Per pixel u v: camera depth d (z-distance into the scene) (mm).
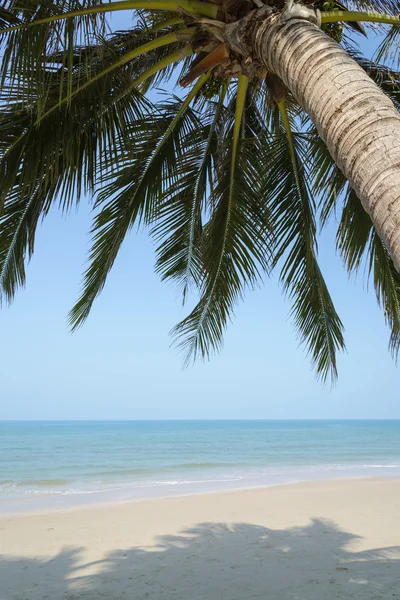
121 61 4273
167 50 5234
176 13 4586
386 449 39656
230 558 7004
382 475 19531
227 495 13844
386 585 5645
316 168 5668
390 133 2041
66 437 59656
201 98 5910
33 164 4391
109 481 18734
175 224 6199
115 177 5586
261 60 3150
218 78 4719
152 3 3551
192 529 9266
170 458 31062
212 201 6113
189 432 79250
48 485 17562
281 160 5953
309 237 5887
